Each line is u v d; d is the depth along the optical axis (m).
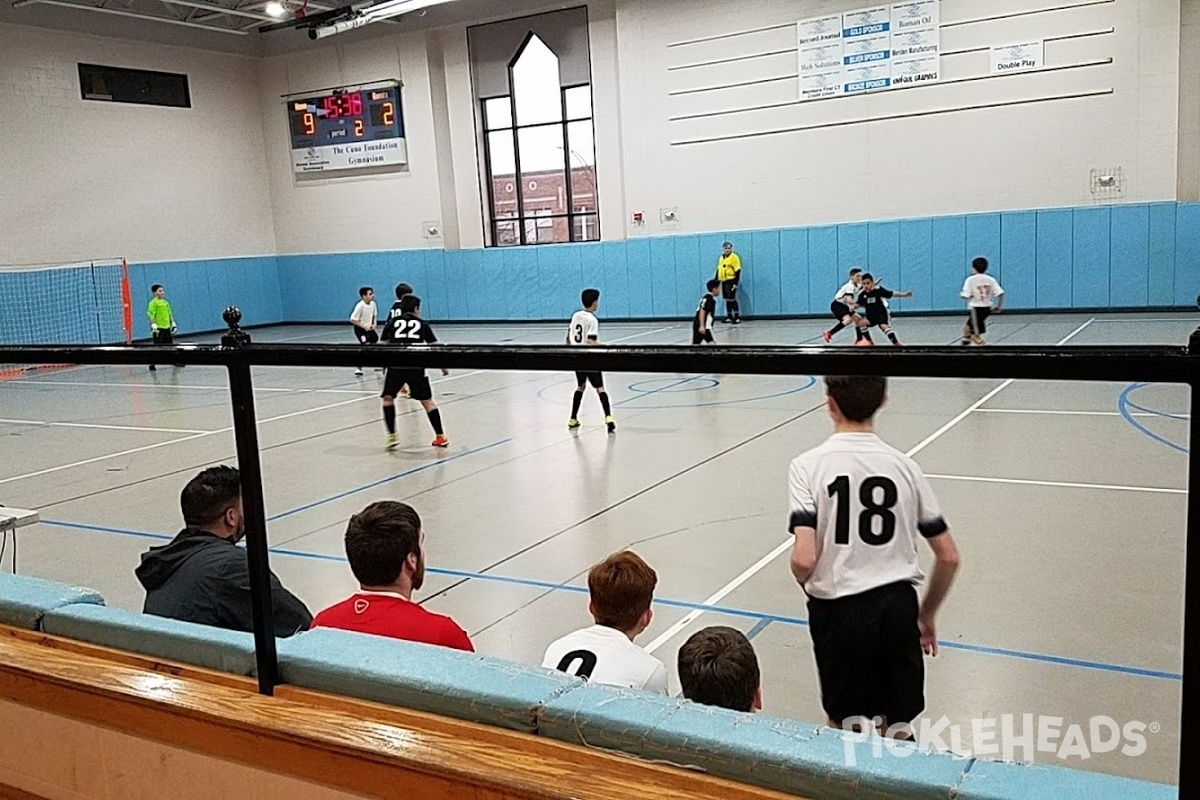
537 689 1.87
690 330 18.64
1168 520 5.63
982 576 4.84
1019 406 9.66
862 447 2.66
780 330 17.67
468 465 8.19
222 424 10.98
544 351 1.59
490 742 1.78
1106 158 16.72
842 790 1.50
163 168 22.58
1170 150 16.31
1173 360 1.13
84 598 2.67
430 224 23.11
